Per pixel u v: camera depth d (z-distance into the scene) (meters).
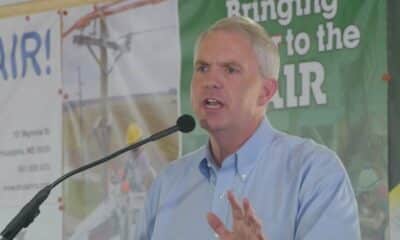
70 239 8.83
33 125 9.27
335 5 7.51
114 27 8.80
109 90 8.77
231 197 4.71
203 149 5.96
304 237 5.00
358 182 7.21
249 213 4.64
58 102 9.12
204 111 5.38
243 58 5.39
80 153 8.91
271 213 5.30
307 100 7.56
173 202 5.77
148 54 8.55
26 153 9.27
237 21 5.52
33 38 9.37
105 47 8.84
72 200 8.87
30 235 9.05
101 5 8.91
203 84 5.37
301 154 5.43
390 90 7.18
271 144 5.60
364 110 7.27
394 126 7.12
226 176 5.58
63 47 9.14
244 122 5.45
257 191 5.44
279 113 7.67
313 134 7.49
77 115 8.98
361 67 7.32
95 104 8.86
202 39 5.52
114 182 8.59
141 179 8.40
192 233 5.57
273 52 5.55
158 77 8.46
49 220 8.98
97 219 8.67
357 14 7.39
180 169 5.95
